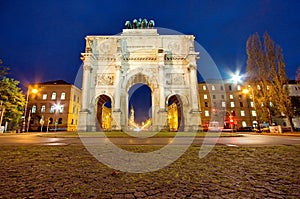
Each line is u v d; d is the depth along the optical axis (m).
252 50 40.56
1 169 5.43
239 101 69.94
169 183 4.21
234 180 4.38
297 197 3.31
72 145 11.48
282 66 35.34
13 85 49.62
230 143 12.82
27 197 3.35
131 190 3.76
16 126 55.88
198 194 3.53
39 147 10.38
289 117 33.78
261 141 14.71
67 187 3.92
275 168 5.47
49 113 63.44
